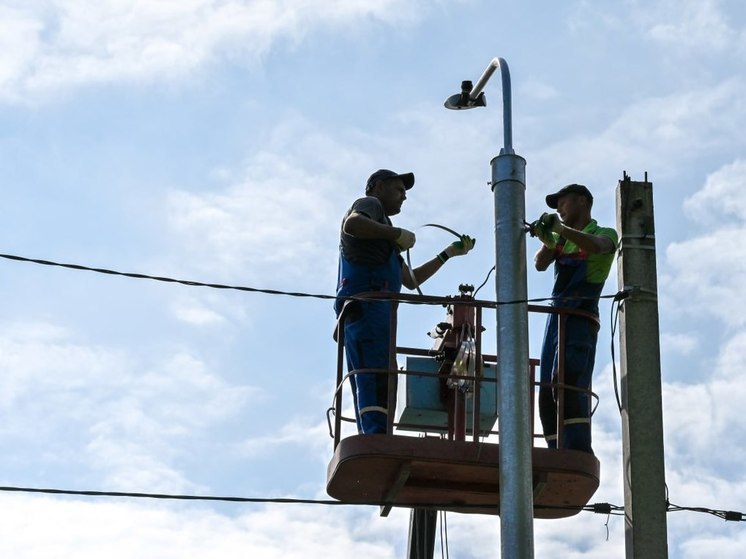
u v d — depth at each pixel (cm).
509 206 1054
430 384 1185
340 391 1148
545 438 1189
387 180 1220
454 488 1135
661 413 1091
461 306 1171
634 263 1123
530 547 976
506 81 1092
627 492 1080
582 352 1166
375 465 1103
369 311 1139
